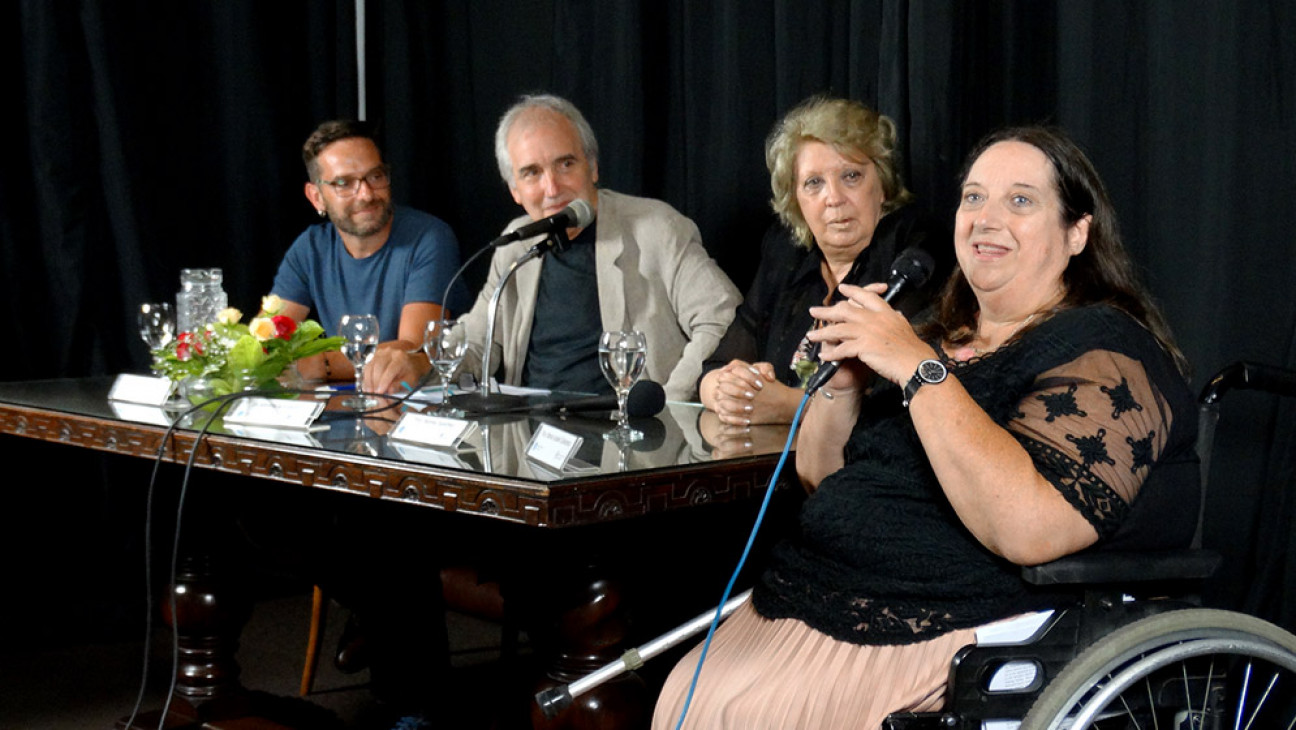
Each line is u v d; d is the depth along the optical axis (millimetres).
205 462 2148
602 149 3646
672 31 3518
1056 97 2729
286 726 2543
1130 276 1788
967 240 1791
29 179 3621
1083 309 1691
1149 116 2570
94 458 3680
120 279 3738
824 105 2547
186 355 2459
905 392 1617
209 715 2561
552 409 2393
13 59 3584
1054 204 1748
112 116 3664
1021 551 1529
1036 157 1753
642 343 2154
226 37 3914
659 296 3020
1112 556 1541
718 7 3322
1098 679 1461
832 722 1593
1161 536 1614
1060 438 1578
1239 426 2473
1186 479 1646
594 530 1914
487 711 2793
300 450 1967
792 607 1745
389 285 3416
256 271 4016
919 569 1635
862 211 2502
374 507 2721
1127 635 1488
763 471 1889
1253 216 2434
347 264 3457
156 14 3775
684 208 3541
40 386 2852
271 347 2504
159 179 3809
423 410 2398
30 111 3574
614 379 2162
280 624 3619
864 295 1693
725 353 2746
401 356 2736
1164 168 2547
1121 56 2605
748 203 3318
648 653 1704
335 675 3201
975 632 1579
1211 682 1581
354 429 2176
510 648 2613
